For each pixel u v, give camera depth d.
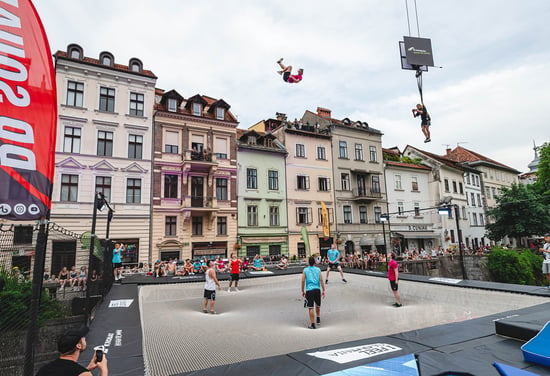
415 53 9.22
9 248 6.68
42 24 4.43
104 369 3.10
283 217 29.17
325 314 9.09
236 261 14.10
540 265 31.16
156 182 23.52
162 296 12.56
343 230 32.38
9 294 7.36
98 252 9.72
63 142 20.94
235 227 26.28
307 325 7.86
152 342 6.39
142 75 23.80
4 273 6.97
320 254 30.64
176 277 17.12
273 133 32.88
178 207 23.95
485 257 30.61
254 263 21.64
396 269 10.20
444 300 10.72
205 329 7.45
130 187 22.67
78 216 20.73
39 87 4.29
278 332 7.12
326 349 5.19
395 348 5.16
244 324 7.95
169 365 5.14
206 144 26.05
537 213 33.66
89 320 7.90
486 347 5.16
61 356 3.03
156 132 24.06
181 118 25.12
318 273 7.94
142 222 22.53
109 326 7.14
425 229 37.88
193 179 25.17
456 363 4.50
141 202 22.78
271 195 28.83
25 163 4.05
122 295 11.57
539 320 5.77
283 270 20.11
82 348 3.14
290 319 8.54
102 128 22.20
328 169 32.75
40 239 4.09
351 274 17.92
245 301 11.49
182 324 7.97
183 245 23.67
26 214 3.99
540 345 4.55
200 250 24.34
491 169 51.88
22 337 7.66
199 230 24.78
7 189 3.91
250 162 28.23
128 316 8.15
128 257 21.77
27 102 4.16
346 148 34.53
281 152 29.70
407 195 37.88
